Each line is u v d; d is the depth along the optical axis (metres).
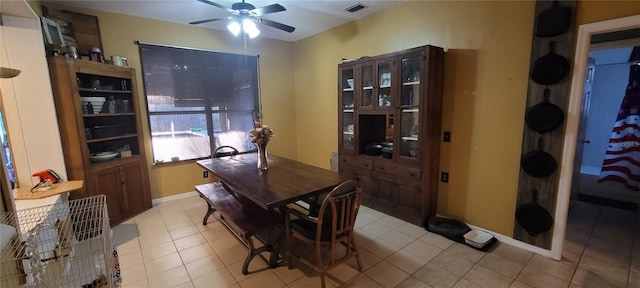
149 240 2.77
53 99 2.56
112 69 3.04
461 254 2.46
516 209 2.50
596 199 3.71
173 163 3.95
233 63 4.34
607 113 4.71
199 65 4.02
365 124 3.61
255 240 2.73
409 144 3.11
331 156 4.54
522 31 2.33
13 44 2.34
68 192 2.50
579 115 2.10
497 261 2.33
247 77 4.52
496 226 2.68
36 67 2.43
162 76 3.73
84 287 1.53
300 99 5.05
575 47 2.05
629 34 2.78
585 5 1.98
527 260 2.33
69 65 2.65
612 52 4.46
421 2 3.03
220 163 3.13
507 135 2.51
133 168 3.34
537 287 2.00
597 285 1.99
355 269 2.26
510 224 2.58
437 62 2.79
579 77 2.04
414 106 2.89
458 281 2.09
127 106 3.31
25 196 2.15
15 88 2.37
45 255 1.54
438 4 2.89
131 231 2.97
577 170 3.39
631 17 1.81
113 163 3.09
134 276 2.19
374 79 3.24
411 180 3.02
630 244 2.55
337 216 2.04
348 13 3.54
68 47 2.74
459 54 2.77
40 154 2.53
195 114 4.06
